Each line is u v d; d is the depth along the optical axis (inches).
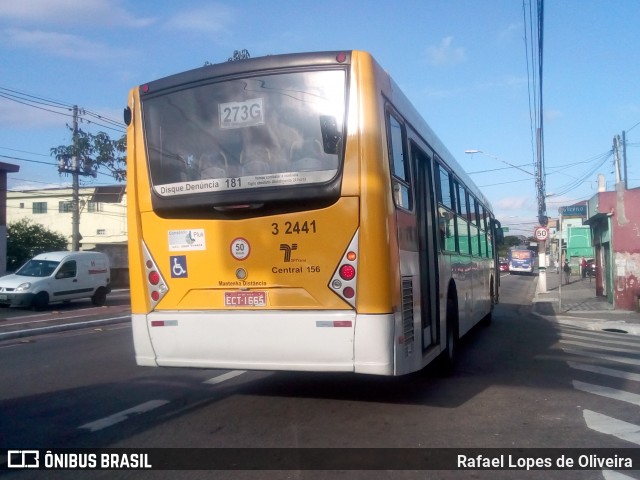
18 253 1662.2
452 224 423.8
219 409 302.5
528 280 2172.7
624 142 1264.8
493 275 749.9
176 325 278.7
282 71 268.8
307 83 265.3
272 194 263.4
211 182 273.0
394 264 262.2
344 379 371.6
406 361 274.7
